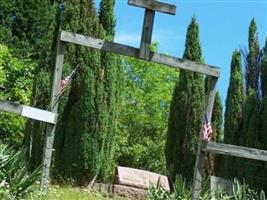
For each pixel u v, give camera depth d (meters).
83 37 11.66
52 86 11.56
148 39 11.68
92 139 16.59
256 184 17.45
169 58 11.96
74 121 16.56
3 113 19.39
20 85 20.20
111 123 17.12
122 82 17.78
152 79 31.19
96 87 16.77
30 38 30.08
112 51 11.70
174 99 19.83
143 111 30.55
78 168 16.50
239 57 19.33
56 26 17.06
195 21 20.12
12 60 20.62
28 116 10.72
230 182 14.41
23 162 10.60
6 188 9.91
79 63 16.73
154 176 17.14
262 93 18.48
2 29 28.83
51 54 16.75
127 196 16.47
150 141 28.16
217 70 12.30
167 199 12.97
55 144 16.48
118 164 27.55
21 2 30.30
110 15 18.00
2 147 11.16
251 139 18.05
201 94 19.70
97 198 14.92
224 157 18.81
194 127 19.48
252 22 19.52
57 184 15.99
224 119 19.27
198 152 12.24
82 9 17.12
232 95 19.00
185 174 19.31
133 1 11.39
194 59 19.91
